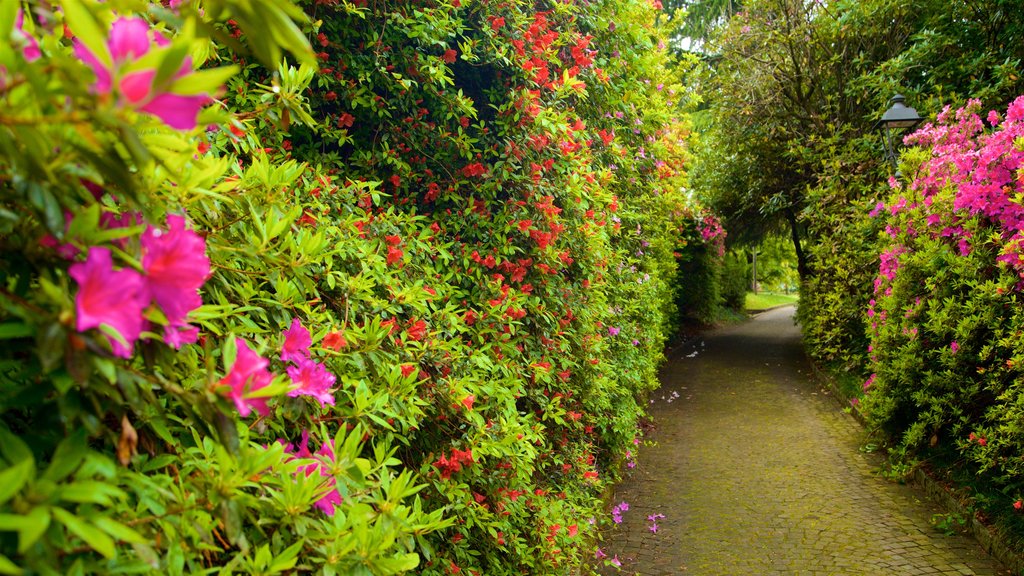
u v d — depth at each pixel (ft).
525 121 10.66
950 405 16.22
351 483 4.25
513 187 10.89
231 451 2.73
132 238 2.59
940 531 14.64
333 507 4.05
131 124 2.24
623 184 21.57
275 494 3.57
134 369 2.91
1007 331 14.89
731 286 72.28
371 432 5.65
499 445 8.04
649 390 31.12
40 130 2.23
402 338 6.91
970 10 25.94
